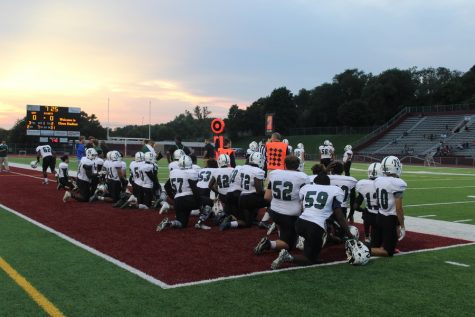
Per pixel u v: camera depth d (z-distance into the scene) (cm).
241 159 5031
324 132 6888
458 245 733
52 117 4088
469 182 2062
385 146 5275
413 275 557
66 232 770
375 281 529
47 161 1633
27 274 530
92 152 1154
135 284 499
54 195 1288
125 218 922
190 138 11344
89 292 472
